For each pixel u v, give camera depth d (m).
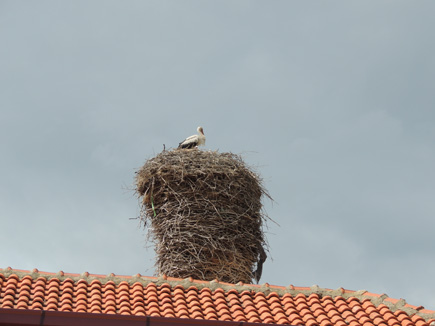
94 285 14.61
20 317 12.62
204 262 19.75
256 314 14.04
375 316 14.17
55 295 14.07
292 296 14.84
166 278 15.06
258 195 21.17
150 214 20.72
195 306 14.09
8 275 14.63
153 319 12.92
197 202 20.16
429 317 14.05
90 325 12.73
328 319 14.09
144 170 20.80
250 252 20.39
